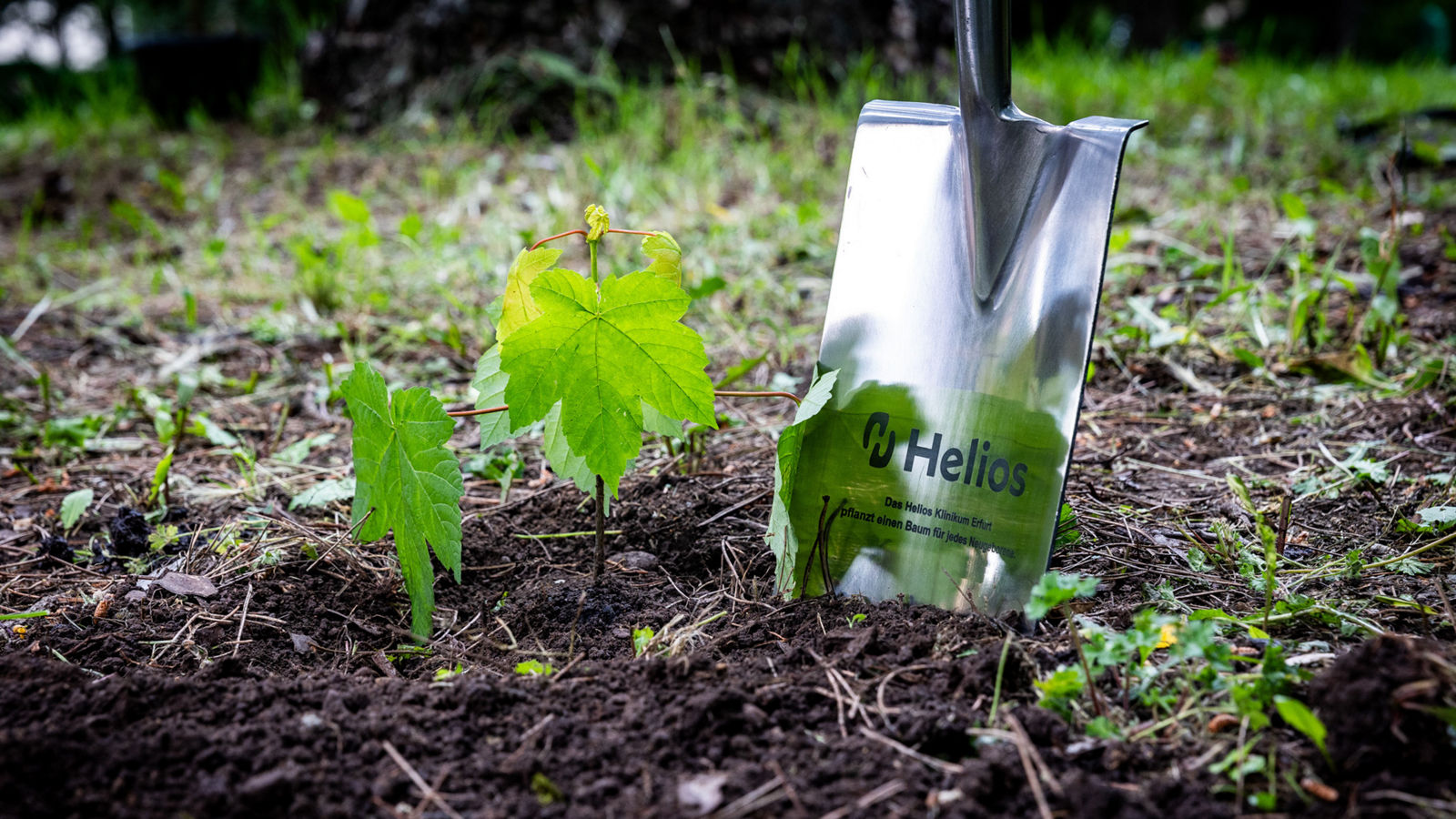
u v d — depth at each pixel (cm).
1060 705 102
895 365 117
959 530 114
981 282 114
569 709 104
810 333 177
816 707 104
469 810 97
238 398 167
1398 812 93
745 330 178
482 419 116
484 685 105
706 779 98
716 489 137
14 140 367
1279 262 190
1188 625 101
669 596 121
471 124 309
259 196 289
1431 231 202
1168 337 161
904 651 108
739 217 230
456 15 315
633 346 110
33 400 167
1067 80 360
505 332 115
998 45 112
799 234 217
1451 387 148
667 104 299
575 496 137
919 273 117
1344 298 174
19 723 102
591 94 303
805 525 118
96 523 137
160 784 98
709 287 157
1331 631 111
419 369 172
